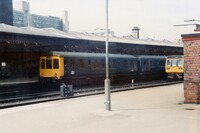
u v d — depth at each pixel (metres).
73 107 14.20
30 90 25.61
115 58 33.66
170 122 9.98
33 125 10.17
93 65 31.58
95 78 31.86
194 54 14.07
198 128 9.02
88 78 30.88
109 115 11.68
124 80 35.12
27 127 9.88
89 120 10.77
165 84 30.62
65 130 9.31
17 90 25.09
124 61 35.06
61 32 36.16
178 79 37.50
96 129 9.31
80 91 24.09
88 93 22.12
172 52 50.72
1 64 29.08
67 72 28.22
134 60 36.72
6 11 39.50
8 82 27.80
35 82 27.39
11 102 18.41
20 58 31.08
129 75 35.88
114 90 23.33
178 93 20.31
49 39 29.95
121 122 10.25
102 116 11.50
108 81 12.89
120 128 9.34
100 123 10.20
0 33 25.34
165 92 21.34
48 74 27.67
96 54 32.34
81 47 35.25
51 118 11.37
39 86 27.83
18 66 30.91
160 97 17.83
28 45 30.59
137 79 37.34
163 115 11.32
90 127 9.62
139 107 13.64
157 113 11.80
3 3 39.03
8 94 22.75
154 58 40.34
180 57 35.81
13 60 30.38
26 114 12.40
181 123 9.79
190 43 14.16
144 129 9.10
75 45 33.03
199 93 14.09
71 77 28.75
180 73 35.62
